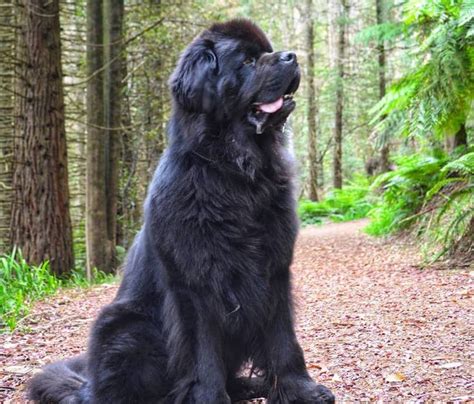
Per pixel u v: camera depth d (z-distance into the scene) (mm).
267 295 1837
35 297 3852
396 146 10898
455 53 4039
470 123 5195
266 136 1894
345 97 14203
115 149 5824
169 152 1893
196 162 1820
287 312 1888
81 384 1953
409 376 2162
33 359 2596
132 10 6852
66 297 3900
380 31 6117
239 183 1820
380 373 2211
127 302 1955
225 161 1826
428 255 4289
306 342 2641
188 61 1897
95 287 4387
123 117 7184
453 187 4910
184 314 1812
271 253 1839
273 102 1849
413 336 2602
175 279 1811
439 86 4117
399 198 5473
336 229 8266
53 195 4797
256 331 1893
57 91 4832
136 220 7688
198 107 1857
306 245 6434
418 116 4152
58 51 4832
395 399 1982
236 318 1828
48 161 4777
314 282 4043
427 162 5109
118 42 5582
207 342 1810
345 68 13898
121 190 7285
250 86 1842
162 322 1900
